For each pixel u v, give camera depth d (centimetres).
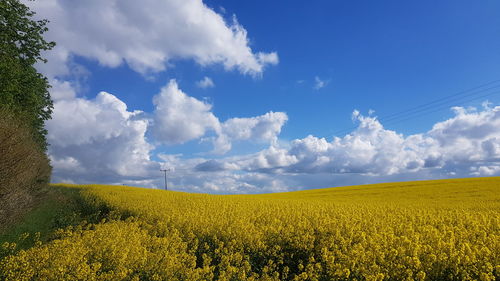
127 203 2170
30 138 1992
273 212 1716
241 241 1137
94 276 787
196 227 1311
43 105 3164
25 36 2584
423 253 908
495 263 874
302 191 5003
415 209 2019
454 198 2805
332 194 3875
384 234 1108
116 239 1073
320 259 1052
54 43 2730
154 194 3047
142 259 871
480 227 1343
